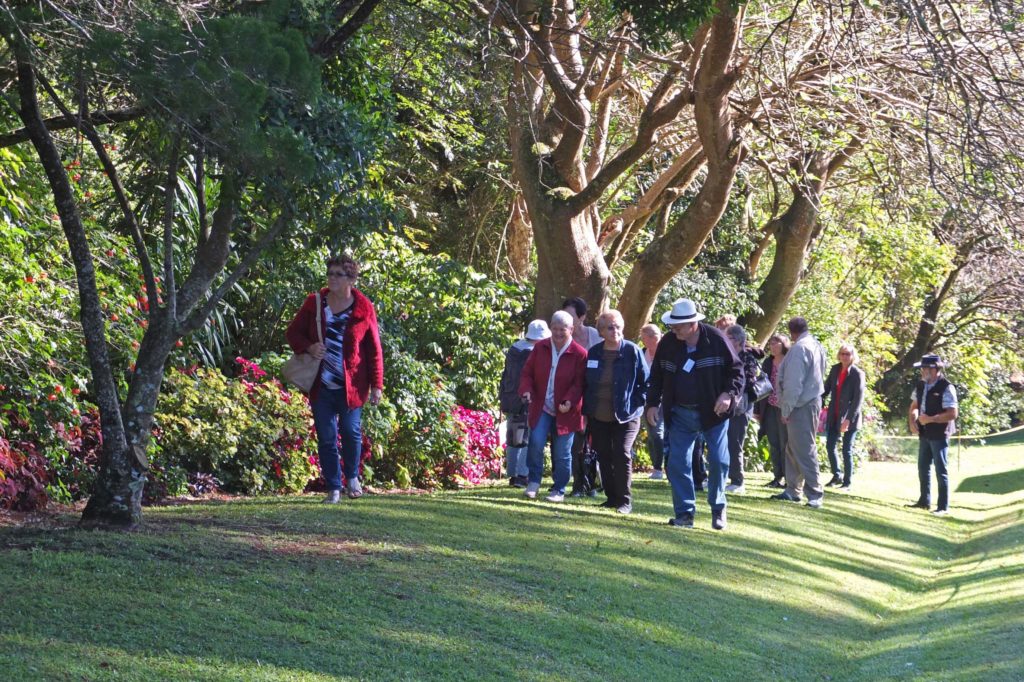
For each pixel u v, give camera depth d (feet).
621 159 46.55
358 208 28.48
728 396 33.12
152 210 33.40
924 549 40.24
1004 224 40.14
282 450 40.37
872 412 81.66
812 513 41.91
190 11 20.24
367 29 37.24
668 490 44.01
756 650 22.41
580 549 27.68
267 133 20.94
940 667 21.93
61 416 31.65
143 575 19.56
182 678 14.85
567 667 18.52
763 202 84.28
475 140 70.38
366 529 26.27
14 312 31.24
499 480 52.95
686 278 74.08
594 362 36.27
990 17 37.42
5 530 23.12
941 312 120.78
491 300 57.16
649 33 34.01
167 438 36.37
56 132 34.22
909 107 52.60
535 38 41.88
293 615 18.43
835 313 93.15
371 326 31.63
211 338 43.14
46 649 15.19
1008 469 84.84
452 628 19.30
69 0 19.52
